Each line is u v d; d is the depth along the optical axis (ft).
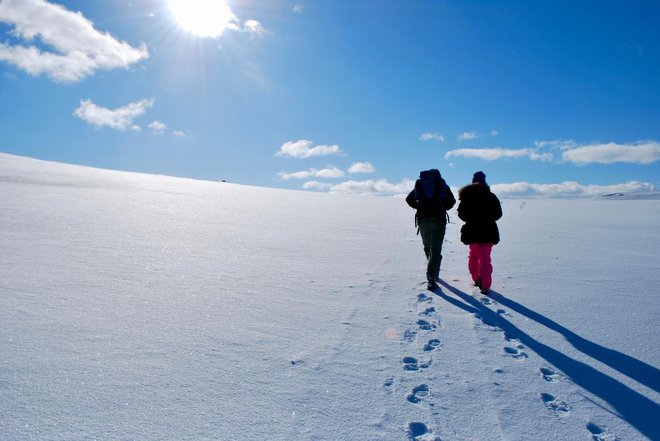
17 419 7.90
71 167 77.00
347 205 62.49
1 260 18.35
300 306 15.49
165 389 9.36
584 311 16.07
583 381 10.89
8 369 9.60
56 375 9.53
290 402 9.25
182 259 21.33
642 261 25.81
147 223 31.12
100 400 8.73
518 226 44.14
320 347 12.14
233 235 29.35
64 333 11.72
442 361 11.75
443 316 15.35
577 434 8.72
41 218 28.60
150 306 14.35
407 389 10.16
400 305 16.34
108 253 21.22
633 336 13.73
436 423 8.87
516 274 21.81
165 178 81.71
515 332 13.98
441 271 22.43
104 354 10.71
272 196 67.21
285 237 30.07
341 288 18.13
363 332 13.47
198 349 11.42
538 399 10.00
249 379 10.08
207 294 16.07
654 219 53.01
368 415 9.00
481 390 10.29
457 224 44.78
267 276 19.26
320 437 8.14
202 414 8.55
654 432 8.87
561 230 41.29
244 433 8.08
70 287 15.60
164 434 7.85
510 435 8.59
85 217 30.83
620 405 9.84
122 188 54.29
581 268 23.41
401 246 29.37
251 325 13.38
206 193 60.44
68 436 7.57
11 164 65.92
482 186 18.94
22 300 13.89
